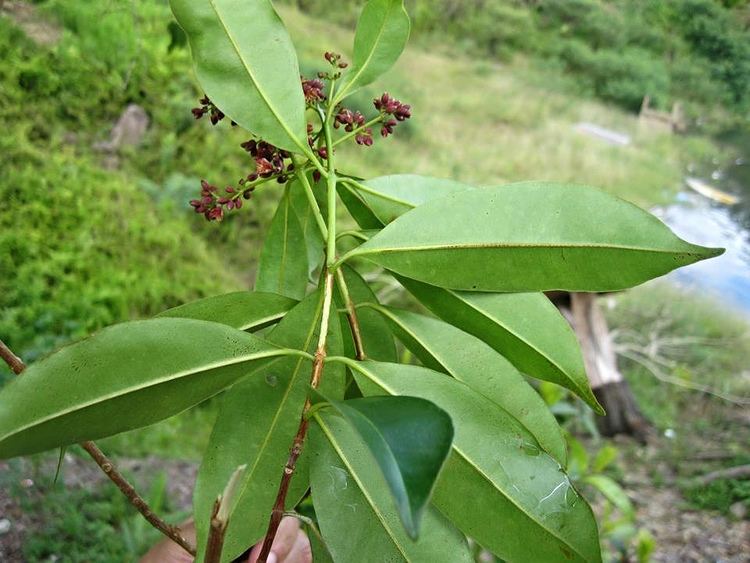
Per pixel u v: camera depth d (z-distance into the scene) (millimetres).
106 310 1438
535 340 224
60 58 1544
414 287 234
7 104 1523
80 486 1021
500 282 210
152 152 1669
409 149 2064
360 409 146
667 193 2217
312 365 204
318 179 249
